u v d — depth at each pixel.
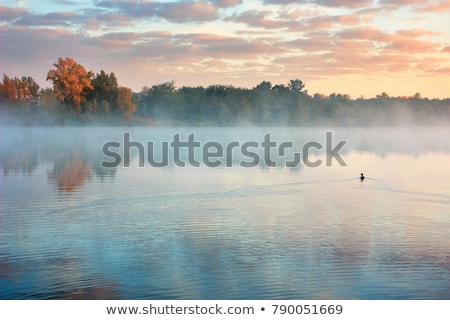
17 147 69.44
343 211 24.00
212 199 27.42
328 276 15.00
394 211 24.03
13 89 118.69
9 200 26.56
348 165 47.22
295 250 17.44
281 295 13.80
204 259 16.45
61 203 25.81
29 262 16.17
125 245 18.03
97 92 119.44
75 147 70.00
